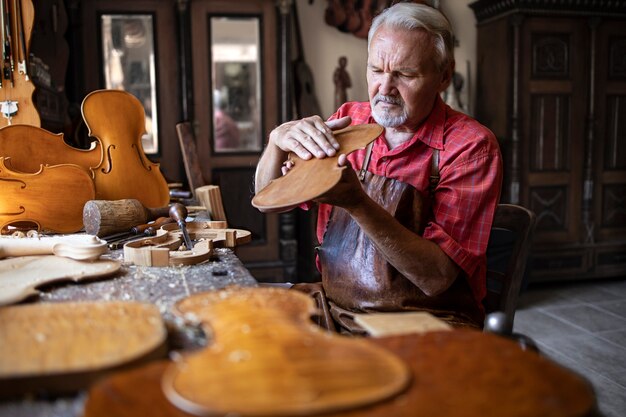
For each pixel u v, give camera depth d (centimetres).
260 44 394
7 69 202
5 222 156
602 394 277
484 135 155
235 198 406
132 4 379
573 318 388
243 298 89
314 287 168
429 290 147
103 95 184
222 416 54
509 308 163
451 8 478
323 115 470
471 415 57
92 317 83
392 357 68
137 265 129
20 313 84
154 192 193
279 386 60
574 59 436
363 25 458
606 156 452
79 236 134
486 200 151
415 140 158
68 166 164
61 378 66
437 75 153
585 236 455
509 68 429
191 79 386
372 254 152
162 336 75
